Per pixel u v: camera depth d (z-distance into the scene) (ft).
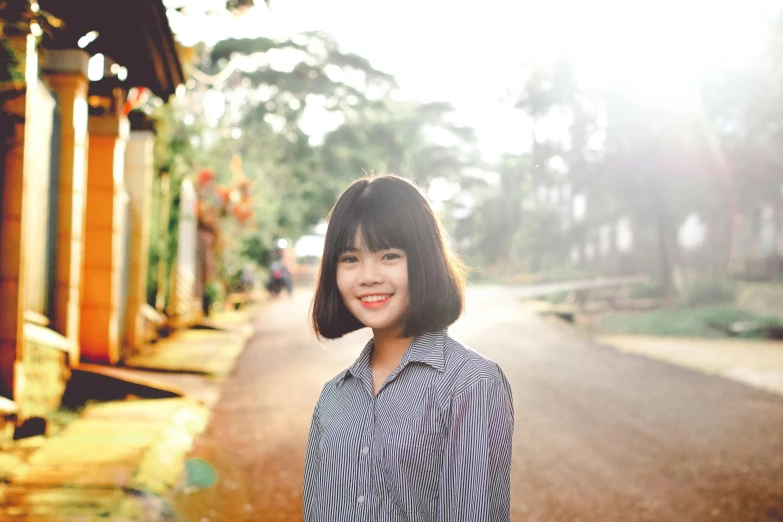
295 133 143.64
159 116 44.01
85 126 29.32
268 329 58.08
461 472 5.74
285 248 110.11
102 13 23.86
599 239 186.91
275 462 20.77
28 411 23.03
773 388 35.94
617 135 101.40
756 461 21.81
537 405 29.53
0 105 20.68
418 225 6.30
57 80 27.66
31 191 24.95
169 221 54.34
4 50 18.81
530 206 196.85
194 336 49.49
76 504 15.43
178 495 17.34
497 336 54.75
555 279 156.87
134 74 28.71
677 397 32.50
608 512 17.26
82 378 27.86
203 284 78.43
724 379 38.34
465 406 5.82
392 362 6.44
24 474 17.46
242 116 137.49
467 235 229.86
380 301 6.31
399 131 163.12
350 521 5.92
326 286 6.80
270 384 33.22
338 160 150.30
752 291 97.35
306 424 25.59
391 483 5.82
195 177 69.05
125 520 14.74
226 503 17.21
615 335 65.87
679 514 17.25
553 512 17.15
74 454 19.42
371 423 6.03
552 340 54.08
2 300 21.27
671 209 106.83
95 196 33.94
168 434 22.45
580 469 20.68
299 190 144.05
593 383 35.68
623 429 25.73
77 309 28.81
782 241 141.79
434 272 6.27
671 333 68.59
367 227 6.30
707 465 21.34
